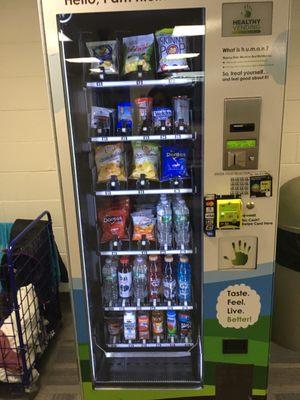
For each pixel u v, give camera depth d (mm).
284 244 2096
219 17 1329
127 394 1771
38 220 2289
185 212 1750
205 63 1372
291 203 2055
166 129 1615
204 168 1475
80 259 1600
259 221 1530
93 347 1772
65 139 1461
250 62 1368
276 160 1463
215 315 1652
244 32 1342
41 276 2307
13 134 2539
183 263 1818
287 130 2404
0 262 2344
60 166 1493
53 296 2426
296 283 2111
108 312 1960
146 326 1909
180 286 1824
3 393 1962
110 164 1739
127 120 1707
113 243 1759
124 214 1837
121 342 1909
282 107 1408
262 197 1501
